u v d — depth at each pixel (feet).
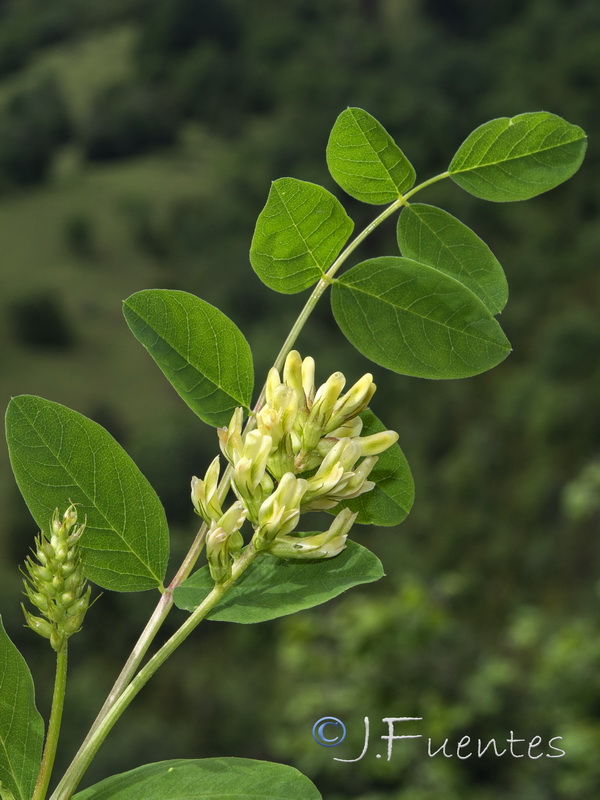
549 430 104.22
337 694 30.35
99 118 272.92
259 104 283.79
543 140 3.61
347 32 290.76
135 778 2.67
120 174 260.83
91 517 3.14
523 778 28.84
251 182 235.20
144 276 218.18
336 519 2.96
